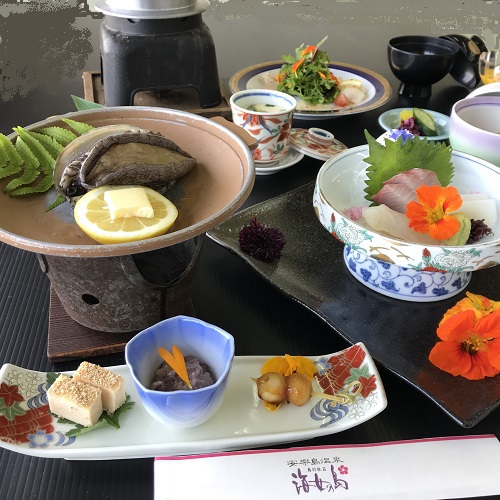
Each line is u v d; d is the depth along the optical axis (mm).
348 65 1672
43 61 1728
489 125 1194
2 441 609
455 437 643
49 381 698
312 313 849
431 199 808
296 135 1324
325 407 691
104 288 736
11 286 898
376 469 598
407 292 869
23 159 832
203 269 958
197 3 1389
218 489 570
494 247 749
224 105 1473
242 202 714
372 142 887
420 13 2352
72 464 645
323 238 1010
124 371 727
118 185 797
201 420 649
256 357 749
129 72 1352
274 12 2311
